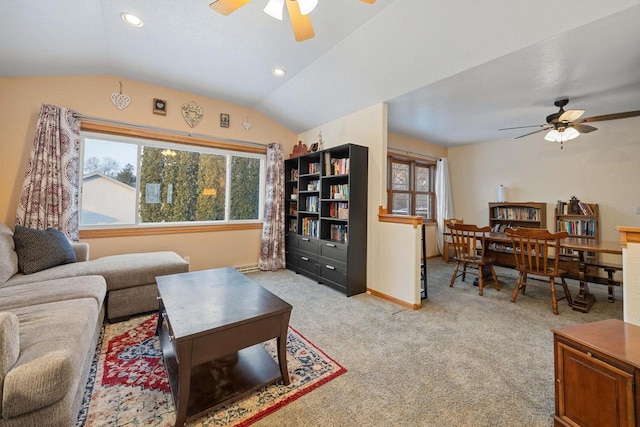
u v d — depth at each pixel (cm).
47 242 230
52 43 230
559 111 314
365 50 258
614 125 384
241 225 416
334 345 204
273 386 156
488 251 380
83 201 306
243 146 413
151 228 343
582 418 116
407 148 512
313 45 261
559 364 125
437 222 560
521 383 162
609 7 170
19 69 256
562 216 420
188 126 366
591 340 117
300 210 421
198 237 379
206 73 313
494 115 369
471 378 167
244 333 140
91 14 208
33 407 100
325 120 398
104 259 264
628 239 145
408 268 287
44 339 119
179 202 371
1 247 204
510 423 132
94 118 302
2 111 262
